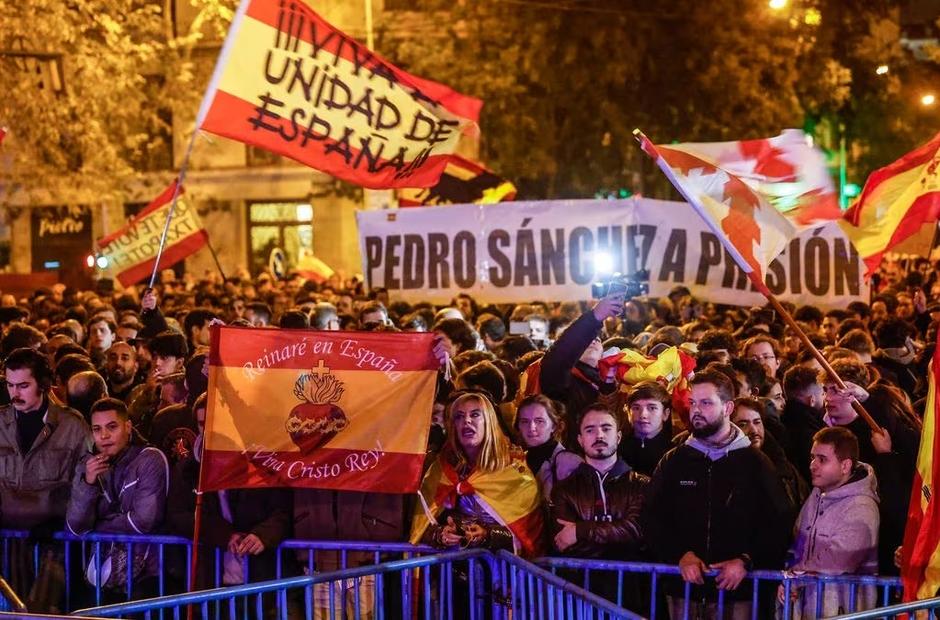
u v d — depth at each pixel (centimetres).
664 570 584
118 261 1628
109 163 2670
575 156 2708
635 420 677
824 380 716
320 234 3375
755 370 807
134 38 2886
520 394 755
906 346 990
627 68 2600
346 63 748
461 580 633
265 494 652
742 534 593
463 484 632
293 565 658
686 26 2638
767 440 681
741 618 597
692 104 2670
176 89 2911
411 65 2711
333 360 641
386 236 1350
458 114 768
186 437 740
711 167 680
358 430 639
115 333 1188
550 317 1324
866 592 577
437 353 641
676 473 605
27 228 3312
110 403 664
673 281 1304
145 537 650
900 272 2236
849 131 4041
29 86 2502
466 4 2659
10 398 723
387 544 630
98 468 652
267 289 1811
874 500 591
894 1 3331
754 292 1309
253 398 638
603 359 742
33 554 690
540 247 1317
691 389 605
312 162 751
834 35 2928
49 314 1509
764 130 2712
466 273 1336
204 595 541
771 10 2658
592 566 591
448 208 1337
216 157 3375
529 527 632
